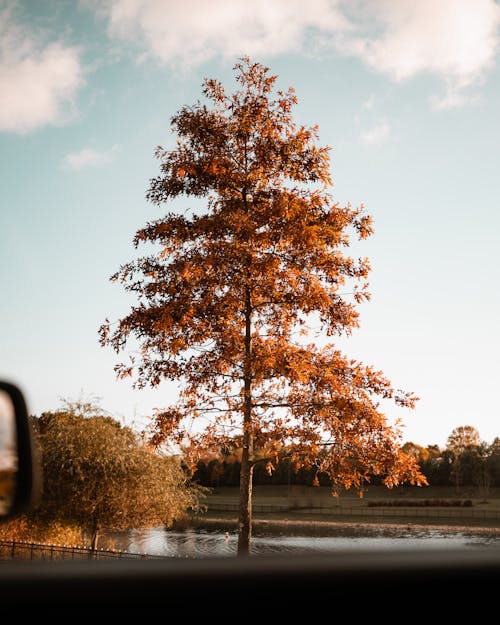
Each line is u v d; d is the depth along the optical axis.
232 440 13.21
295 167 13.38
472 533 61.62
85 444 23.02
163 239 13.34
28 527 23.14
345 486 12.36
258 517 86.75
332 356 13.15
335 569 0.79
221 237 13.04
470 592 0.78
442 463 130.75
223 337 13.19
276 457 12.65
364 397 12.45
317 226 12.63
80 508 22.91
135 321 12.88
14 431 1.30
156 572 0.79
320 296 12.82
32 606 0.74
